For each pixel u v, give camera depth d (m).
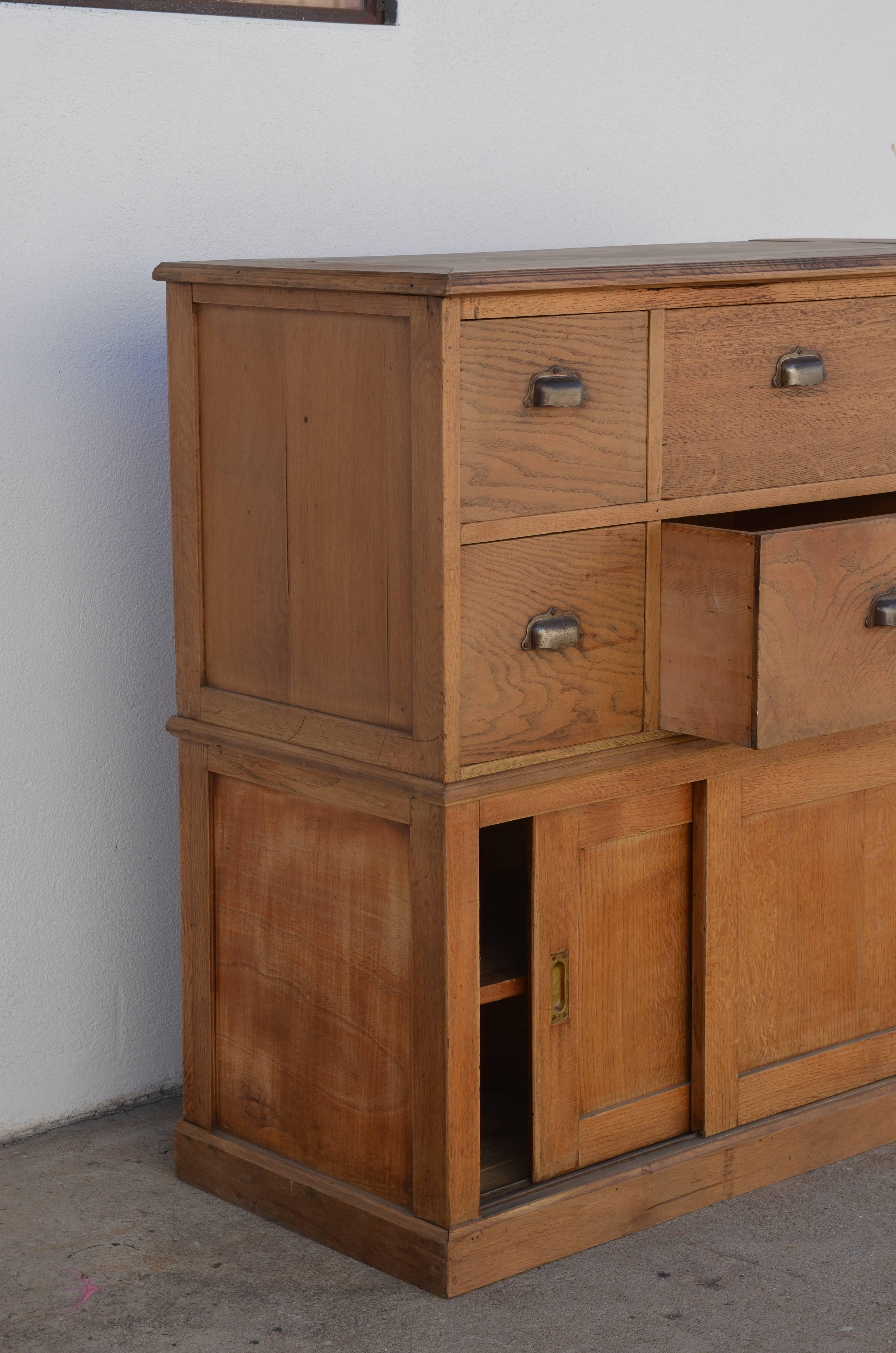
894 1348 1.94
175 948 2.66
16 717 2.44
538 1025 2.10
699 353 2.07
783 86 3.25
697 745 2.18
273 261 2.20
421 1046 2.02
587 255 2.30
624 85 3.01
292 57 2.57
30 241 2.36
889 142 3.43
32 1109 2.53
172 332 2.21
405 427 1.91
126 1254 2.17
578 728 2.06
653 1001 2.23
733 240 3.23
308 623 2.09
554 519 1.97
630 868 2.17
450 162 2.79
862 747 2.38
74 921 2.54
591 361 1.97
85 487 2.46
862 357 2.24
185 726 2.28
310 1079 2.20
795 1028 2.38
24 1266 2.14
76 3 2.35
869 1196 2.32
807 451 2.21
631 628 2.09
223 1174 2.32
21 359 2.37
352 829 2.08
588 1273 2.11
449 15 2.75
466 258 2.23
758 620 1.97
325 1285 2.08
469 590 1.91
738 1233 2.21
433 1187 2.04
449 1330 1.97
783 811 2.31
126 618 2.54
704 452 2.10
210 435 2.19
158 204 2.47
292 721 2.13
